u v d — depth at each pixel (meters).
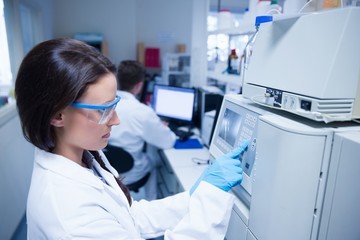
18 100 0.56
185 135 2.11
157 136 1.86
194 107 2.33
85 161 0.76
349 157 0.56
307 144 0.59
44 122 0.56
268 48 0.78
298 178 0.60
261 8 1.30
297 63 0.66
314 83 0.61
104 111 0.59
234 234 0.88
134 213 0.90
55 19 4.21
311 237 0.65
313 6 0.90
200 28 2.47
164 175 2.15
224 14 1.93
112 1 4.39
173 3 4.81
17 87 0.55
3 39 2.40
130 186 1.96
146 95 3.19
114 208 0.70
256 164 0.73
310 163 0.60
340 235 0.62
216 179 0.79
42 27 3.49
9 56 2.52
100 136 0.61
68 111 0.56
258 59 0.84
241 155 0.85
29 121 0.56
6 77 2.45
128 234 0.64
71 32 4.30
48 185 0.58
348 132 0.59
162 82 3.82
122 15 4.48
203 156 1.76
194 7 2.43
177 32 4.93
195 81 2.58
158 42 4.89
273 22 0.75
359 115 0.62
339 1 0.81
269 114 0.74
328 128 0.60
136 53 4.67
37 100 0.53
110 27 4.46
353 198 0.57
